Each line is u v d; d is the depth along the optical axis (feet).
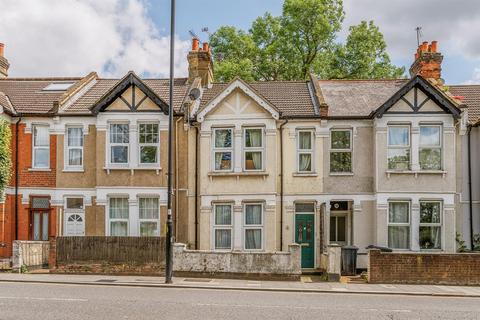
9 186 82.94
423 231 78.33
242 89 80.12
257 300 49.90
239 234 79.25
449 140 78.07
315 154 80.69
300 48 133.49
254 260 67.26
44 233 83.66
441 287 62.44
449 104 77.00
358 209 79.92
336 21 135.23
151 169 81.15
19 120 84.12
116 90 81.25
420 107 78.38
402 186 78.07
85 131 83.46
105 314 40.93
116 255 69.67
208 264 67.87
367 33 134.51
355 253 73.36
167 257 61.93
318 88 86.53
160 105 81.10
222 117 80.53
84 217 82.84
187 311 42.80
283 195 80.53
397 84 93.20
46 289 55.11
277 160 80.79
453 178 77.92
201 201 80.23
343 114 81.15
